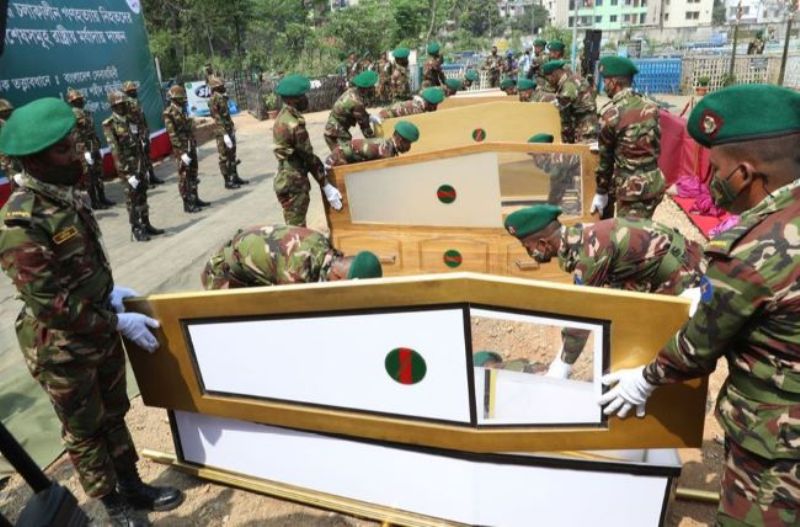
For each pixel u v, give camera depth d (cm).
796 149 158
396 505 273
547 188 495
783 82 1945
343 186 525
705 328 169
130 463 295
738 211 177
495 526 259
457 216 509
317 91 2283
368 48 3369
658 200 477
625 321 208
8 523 146
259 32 3366
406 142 596
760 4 8506
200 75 2697
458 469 253
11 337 509
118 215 921
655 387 201
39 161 226
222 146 1028
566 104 688
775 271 155
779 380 165
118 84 1289
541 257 305
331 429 265
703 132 171
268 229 318
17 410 396
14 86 993
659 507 237
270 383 267
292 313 246
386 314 231
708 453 322
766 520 176
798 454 165
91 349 253
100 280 254
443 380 236
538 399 236
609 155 478
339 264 297
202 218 868
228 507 300
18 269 226
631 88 477
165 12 2962
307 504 296
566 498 245
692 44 3591
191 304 260
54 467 341
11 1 991
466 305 220
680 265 280
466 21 6744
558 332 240
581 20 8688
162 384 285
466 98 940
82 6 1185
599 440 229
